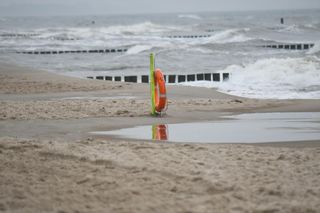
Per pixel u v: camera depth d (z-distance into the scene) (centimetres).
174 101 2905
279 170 1372
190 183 1259
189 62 6256
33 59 7300
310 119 2328
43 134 1983
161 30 16700
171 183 1259
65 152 1588
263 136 1939
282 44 9419
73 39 12431
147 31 16225
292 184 1247
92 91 3453
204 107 2709
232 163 1448
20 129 2086
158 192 1195
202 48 8094
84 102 2856
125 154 1561
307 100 2962
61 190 1217
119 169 1389
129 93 3322
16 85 3778
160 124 2220
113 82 3919
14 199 1155
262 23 19450
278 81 4138
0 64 5128
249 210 1074
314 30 13600
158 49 7931
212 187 1220
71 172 1367
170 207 1095
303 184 1248
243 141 1845
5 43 11012
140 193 1188
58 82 3909
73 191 1209
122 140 1869
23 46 10144
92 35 13800
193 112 2555
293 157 1527
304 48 9394
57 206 1112
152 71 2430
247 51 7925
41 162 1477
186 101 2905
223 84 4050
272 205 1102
